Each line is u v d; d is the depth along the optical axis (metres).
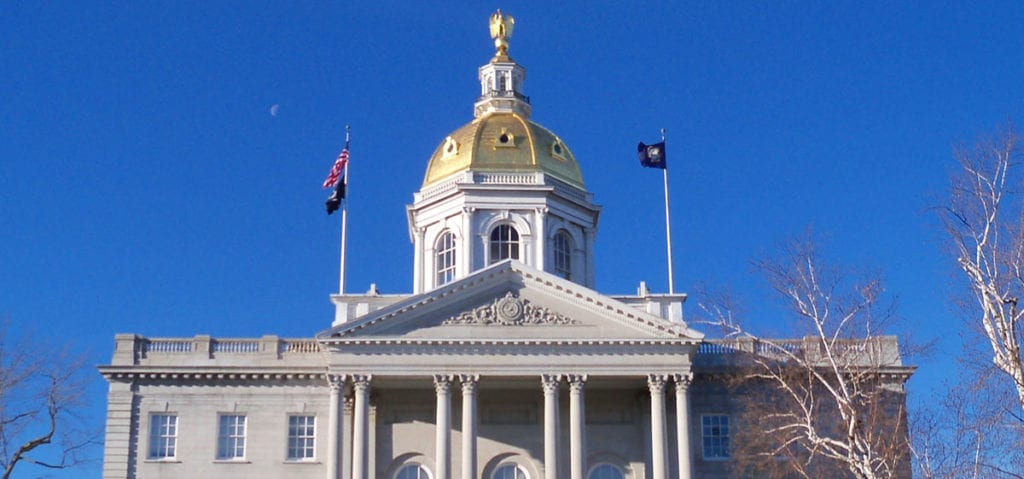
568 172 89.56
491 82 94.31
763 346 73.25
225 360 75.06
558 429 69.12
